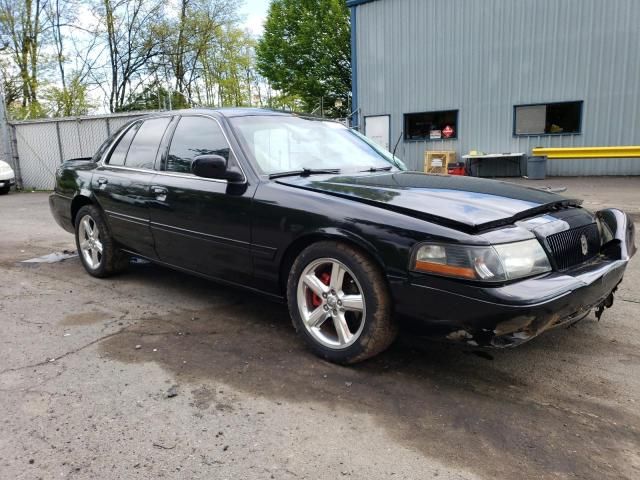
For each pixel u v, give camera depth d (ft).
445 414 8.61
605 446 7.73
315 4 112.47
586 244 10.14
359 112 61.31
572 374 10.00
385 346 9.86
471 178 12.25
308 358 10.71
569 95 48.93
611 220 11.01
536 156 49.24
